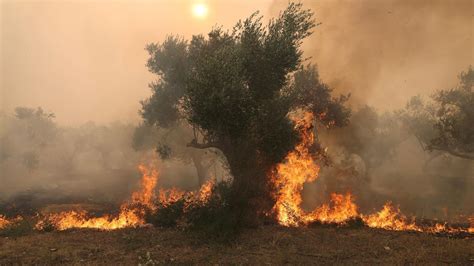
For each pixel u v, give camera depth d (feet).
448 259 39.99
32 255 40.47
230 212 51.06
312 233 50.31
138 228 53.83
